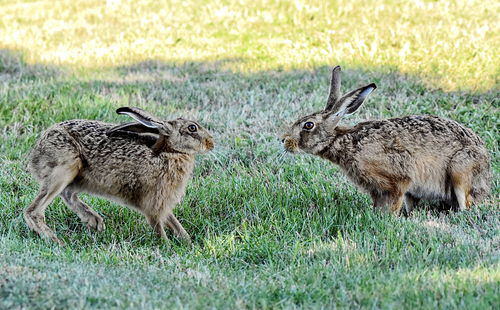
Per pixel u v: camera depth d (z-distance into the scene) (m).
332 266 9.78
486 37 19.89
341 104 11.85
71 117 16.09
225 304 8.39
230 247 10.88
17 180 13.59
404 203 12.71
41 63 21.08
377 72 18.44
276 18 23.38
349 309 8.28
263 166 14.09
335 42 21.05
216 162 14.44
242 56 20.72
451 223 11.63
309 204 12.38
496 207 12.09
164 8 25.88
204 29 23.31
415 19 21.88
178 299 8.36
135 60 21.12
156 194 11.51
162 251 11.05
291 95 17.64
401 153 11.75
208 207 12.48
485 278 8.81
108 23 25.06
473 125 14.80
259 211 12.20
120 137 11.54
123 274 9.47
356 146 11.84
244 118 16.28
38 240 11.34
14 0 29.77
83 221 12.02
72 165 11.37
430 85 17.25
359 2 23.80
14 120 16.09
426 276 9.05
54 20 25.92
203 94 17.98
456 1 23.06
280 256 10.50
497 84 16.91
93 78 19.48
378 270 9.52
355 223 11.41
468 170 11.89
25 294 8.19
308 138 11.98
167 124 11.45
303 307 8.42
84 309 7.91
